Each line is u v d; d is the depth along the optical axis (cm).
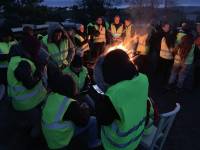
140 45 450
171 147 249
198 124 294
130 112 139
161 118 167
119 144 142
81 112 177
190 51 374
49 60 260
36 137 233
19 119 243
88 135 198
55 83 182
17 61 217
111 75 140
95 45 490
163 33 412
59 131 176
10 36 310
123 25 495
